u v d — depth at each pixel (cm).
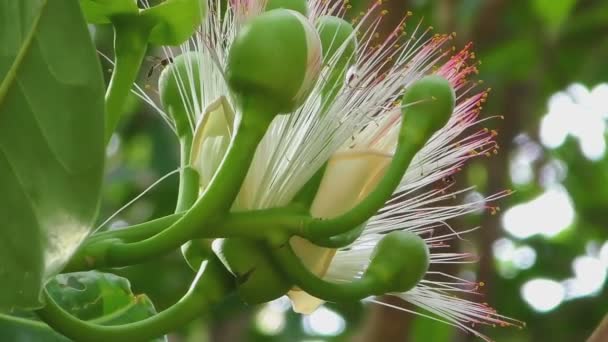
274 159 62
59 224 54
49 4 53
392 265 62
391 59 66
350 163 62
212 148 63
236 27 64
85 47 53
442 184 70
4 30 53
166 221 59
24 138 54
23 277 54
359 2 111
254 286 61
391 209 67
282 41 58
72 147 54
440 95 61
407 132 61
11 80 53
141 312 69
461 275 120
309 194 62
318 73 59
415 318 116
